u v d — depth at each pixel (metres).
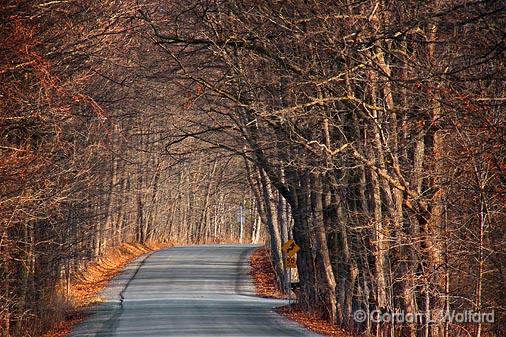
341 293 69.25
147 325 66.94
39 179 48.22
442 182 48.06
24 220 49.78
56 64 48.53
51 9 45.94
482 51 36.31
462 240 44.75
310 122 60.81
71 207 75.06
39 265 68.75
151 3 63.12
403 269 54.09
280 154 69.69
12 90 45.47
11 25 41.91
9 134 49.16
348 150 56.09
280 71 60.59
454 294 49.62
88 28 52.41
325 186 72.50
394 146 51.03
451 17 36.22
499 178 42.69
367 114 50.16
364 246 58.34
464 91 39.34
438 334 50.62
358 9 53.38
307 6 51.28
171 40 61.41
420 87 44.69
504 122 40.38
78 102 53.28
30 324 65.94
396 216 52.25
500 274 45.38
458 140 43.72
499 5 32.38
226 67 65.12
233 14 61.03
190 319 71.88
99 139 72.88
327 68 56.16
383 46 49.56
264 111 58.94
